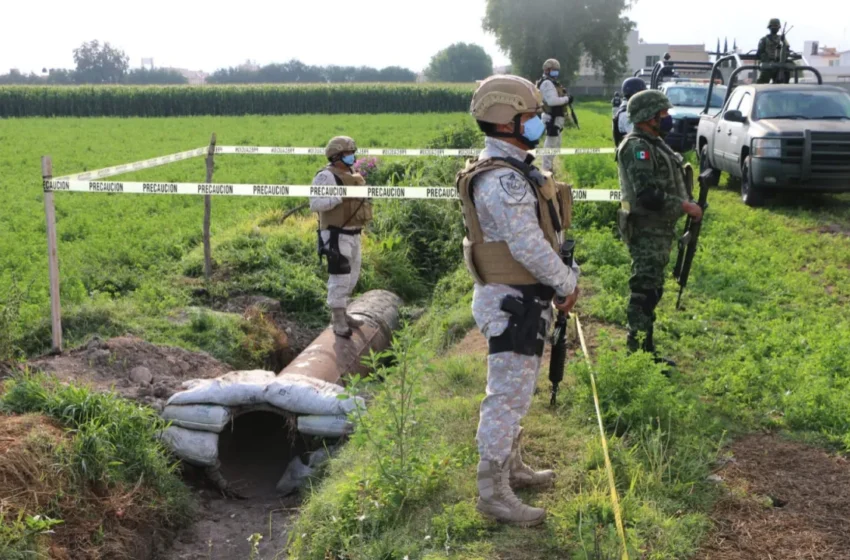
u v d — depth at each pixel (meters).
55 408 5.16
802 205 12.70
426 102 58.50
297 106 57.72
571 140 21.02
